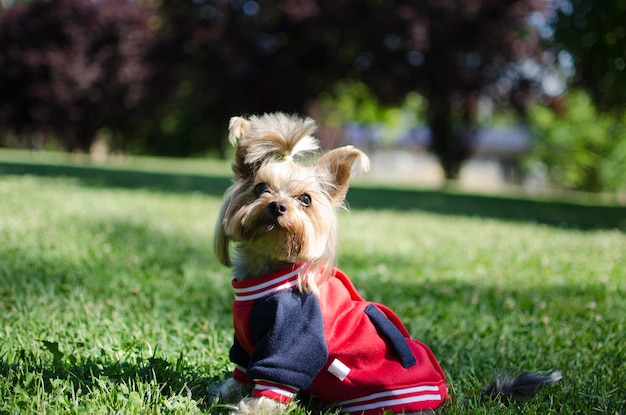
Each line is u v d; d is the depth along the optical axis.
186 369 0.94
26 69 7.17
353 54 5.93
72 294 1.21
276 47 6.00
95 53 7.15
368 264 1.70
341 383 0.82
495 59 5.48
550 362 1.05
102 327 1.08
